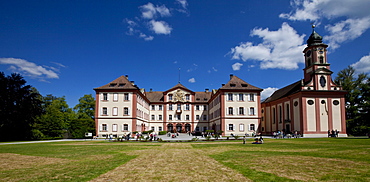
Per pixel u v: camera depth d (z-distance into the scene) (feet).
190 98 261.24
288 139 127.44
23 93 158.10
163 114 258.98
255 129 190.39
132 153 63.67
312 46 172.14
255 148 75.05
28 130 165.37
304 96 160.56
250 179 31.32
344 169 37.17
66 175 35.12
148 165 43.16
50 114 214.69
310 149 68.64
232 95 192.95
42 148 82.64
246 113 191.62
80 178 33.06
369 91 187.11
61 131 211.41
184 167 40.81
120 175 34.71
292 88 187.93
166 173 35.88
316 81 164.35
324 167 39.04
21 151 71.67
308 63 177.47
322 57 169.48
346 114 202.49
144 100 232.53
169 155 58.29
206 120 260.01
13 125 152.56
